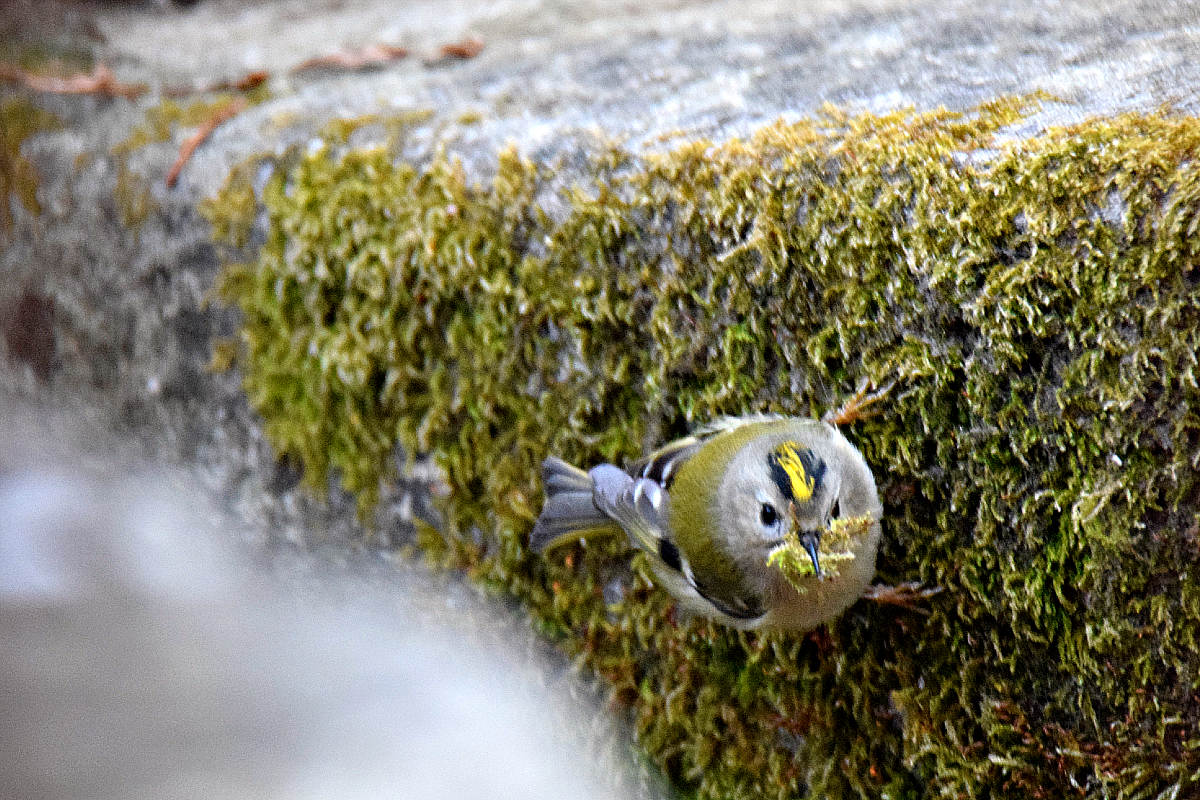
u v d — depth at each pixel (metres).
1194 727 4.09
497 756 5.83
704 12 7.90
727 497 4.69
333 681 6.27
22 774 5.67
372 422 6.14
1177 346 3.88
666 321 5.11
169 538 7.25
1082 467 4.14
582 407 5.45
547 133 5.59
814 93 5.48
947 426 4.47
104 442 7.47
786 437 4.60
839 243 4.59
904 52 5.93
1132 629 4.13
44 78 7.78
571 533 5.22
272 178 6.21
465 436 5.85
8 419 7.97
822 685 5.02
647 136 5.30
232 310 6.52
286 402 6.46
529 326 5.48
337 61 7.78
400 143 5.91
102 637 6.61
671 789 5.62
